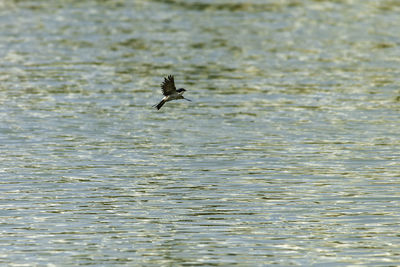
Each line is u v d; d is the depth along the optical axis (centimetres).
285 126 3838
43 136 3653
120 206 2814
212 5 6925
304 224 2655
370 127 3812
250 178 3109
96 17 6438
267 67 5022
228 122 3906
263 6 6881
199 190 2977
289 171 3188
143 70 4931
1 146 3494
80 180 3077
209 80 4709
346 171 3189
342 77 4778
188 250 2452
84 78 4734
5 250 2444
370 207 2802
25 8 6781
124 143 3572
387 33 5931
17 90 4450
